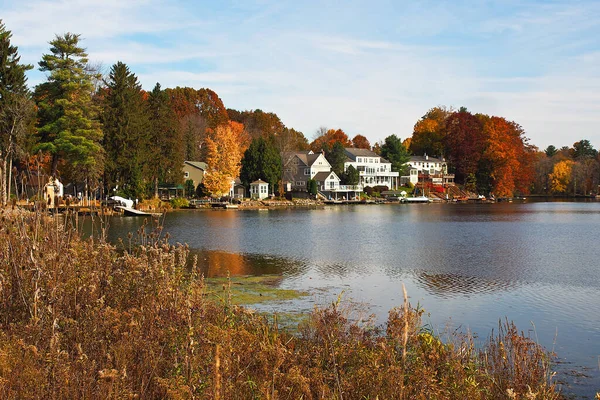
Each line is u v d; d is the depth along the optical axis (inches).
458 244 1238.9
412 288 701.9
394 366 221.3
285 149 4092.0
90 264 290.4
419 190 4542.3
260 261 947.3
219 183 3253.0
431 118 5718.5
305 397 217.0
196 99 4990.2
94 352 214.4
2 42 1706.4
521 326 514.3
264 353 237.6
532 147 4985.2
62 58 1996.8
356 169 4367.6
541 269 866.1
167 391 184.2
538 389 261.6
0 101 1571.1
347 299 614.5
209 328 225.3
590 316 554.3
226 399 185.2
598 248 1160.2
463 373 255.8
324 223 1929.1
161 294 249.6
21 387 179.2
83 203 1186.0
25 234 279.6
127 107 2395.4
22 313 247.4
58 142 1898.4
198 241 1280.8
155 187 2881.4
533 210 2920.8
